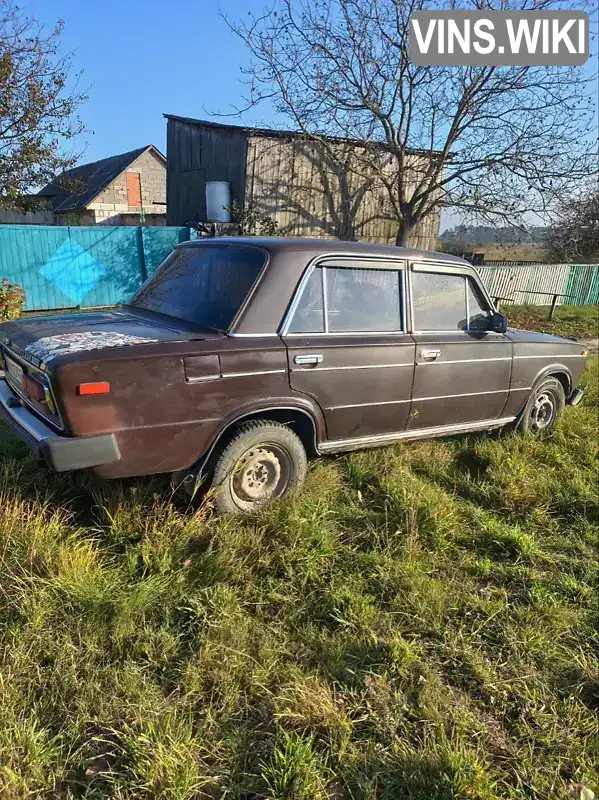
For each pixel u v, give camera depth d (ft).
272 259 11.53
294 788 6.19
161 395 9.95
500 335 15.97
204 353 10.37
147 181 111.96
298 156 51.01
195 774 6.29
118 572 9.51
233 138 49.57
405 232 52.03
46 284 40.96
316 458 14.21
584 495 13.85
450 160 48.52
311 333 12.00
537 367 17.06
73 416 9.20
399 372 13.35
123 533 10.51
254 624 8.77
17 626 8.02
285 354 11.40
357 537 11.46
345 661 8.21
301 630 8.71
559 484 14.39
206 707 7.23
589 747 7.19
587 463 16.20
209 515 11.34
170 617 8.70
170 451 10.33
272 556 10.37
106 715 6.93
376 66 44.88
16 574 9.05
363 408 12.98
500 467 14.85
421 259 13.98
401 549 11.05
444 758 6.68
